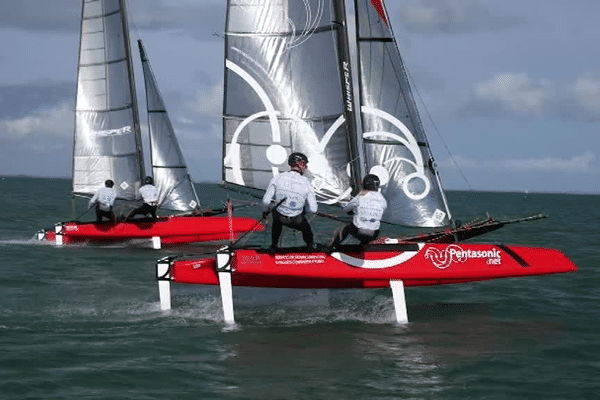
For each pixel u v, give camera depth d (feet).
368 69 49.03
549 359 34.09
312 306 47.93
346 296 51.83
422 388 29.14
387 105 49.03
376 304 49.08
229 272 41.91
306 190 40.81
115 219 85.46
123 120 93.71
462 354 34.83
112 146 94.53
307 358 33.68
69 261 71.67
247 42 50.29
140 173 93.86
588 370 32.12
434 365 32.71
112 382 29.14
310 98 49.24
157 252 82.07
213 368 31.60
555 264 45.60
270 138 50.29
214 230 87.76
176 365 31.89
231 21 50.62
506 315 45.60
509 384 29.86
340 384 29.50
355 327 41.22
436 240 49.08
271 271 41.83
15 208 170.71
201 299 49.65
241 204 44.24
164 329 39.47
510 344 37.14
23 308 45.03
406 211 49.39
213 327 40.45
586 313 46.26
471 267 44.50
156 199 86.02
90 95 94.73
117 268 67.21
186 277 44.73
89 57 94.38
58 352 33.58
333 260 42.93
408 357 34.12
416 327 41.50
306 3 48.75
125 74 93.09
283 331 39.73
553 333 39.91
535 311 47.01
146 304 47.52
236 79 50.96
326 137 49.03
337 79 48.47
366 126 49.29
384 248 43.68
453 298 52.26
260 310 46.09
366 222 42.16
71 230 85.05
